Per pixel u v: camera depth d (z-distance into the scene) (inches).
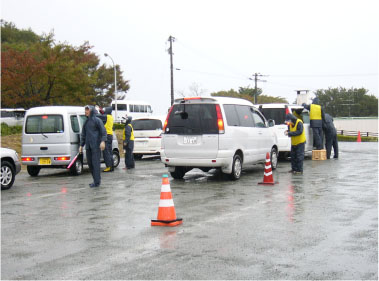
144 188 448.8
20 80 1422.2
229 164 476.4
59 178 550.6
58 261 216.4
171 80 1920.5
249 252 226.4
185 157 476.4
